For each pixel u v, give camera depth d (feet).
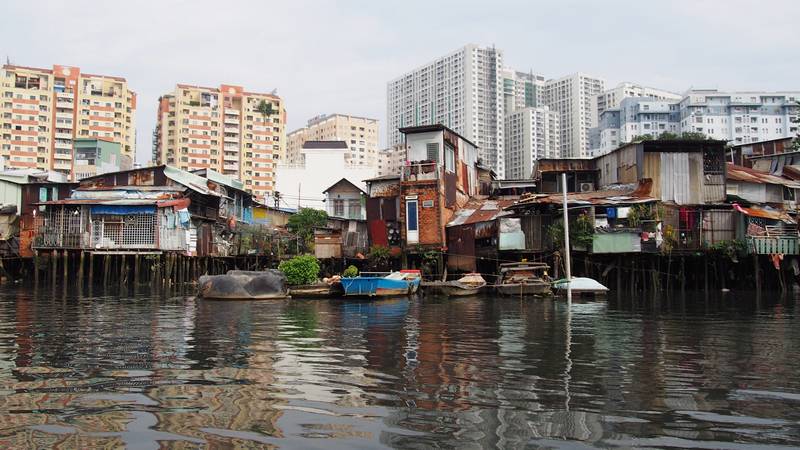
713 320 62.28
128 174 139.74
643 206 105.40
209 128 343.26
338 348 42.98
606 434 23.04
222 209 151.84
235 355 39.83
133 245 118.83
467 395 28.94
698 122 359.87
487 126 437.58
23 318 61.41
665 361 38.09
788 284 110.01
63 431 23.24
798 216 111.86
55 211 121.29
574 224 105.19
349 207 165.17
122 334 49.83
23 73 300.81
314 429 23.54
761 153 155.43
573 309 75.56
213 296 89.40
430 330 53.62
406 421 24.64
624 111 382.42
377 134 470.39
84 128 311.47
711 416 25.52
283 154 369.09
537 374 33.88
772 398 28.58
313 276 100.94
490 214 119.96
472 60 436.76
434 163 123.13
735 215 109.09
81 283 117.19
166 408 26.50
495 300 91.56
